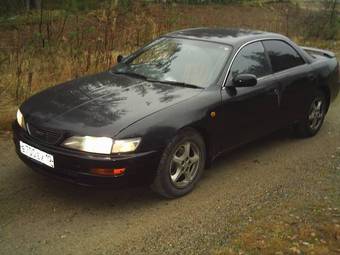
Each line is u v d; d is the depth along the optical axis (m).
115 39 10.95
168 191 4.26
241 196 4.50
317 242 3.66
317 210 4.21
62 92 4.57
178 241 3.68
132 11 15.96
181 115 4.20
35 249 3.51
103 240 3.66
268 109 5.29
